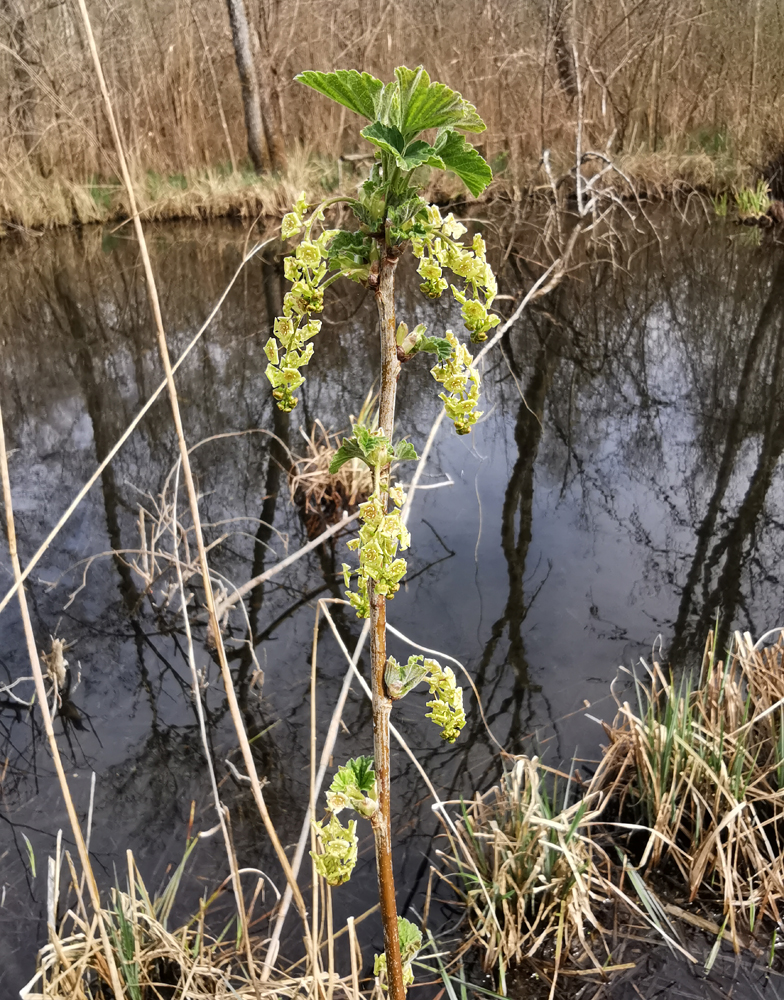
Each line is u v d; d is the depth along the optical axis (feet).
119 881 8.40
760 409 18.76
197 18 35.70
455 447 17.65
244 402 20.25
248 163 37.60
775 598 12.54
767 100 32.60
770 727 9.09
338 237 3.27
